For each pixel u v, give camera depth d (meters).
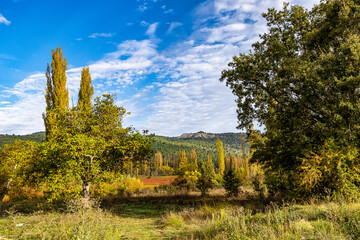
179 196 19.45
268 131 14.51
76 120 13.87
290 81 12.41
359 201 7.60
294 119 11.99
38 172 12.32
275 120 14.34
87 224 4.96
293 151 12.79
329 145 10.48
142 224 9.20
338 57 11.19
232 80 16.42
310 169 9.77
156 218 10.86
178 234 6.83
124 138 14.45
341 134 10.31
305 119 12.39
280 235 4.54
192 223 8.55
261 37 17.08
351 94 10.66
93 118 14.30
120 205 15.87
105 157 13.74
